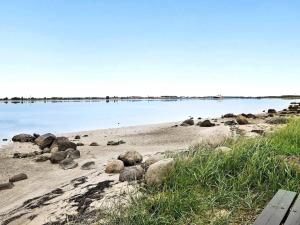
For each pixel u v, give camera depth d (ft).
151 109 262.88
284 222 17.25
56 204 28.25
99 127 111.04
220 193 23.25
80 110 262.67
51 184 37.45
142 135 77.15
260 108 257.34
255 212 21.45
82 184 32.40
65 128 111.24
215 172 25.95
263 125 73.82
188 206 22.35
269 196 22.98
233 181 24.79
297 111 129.90
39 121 144.66
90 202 27.04
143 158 42.83
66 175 41.11
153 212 22.15
